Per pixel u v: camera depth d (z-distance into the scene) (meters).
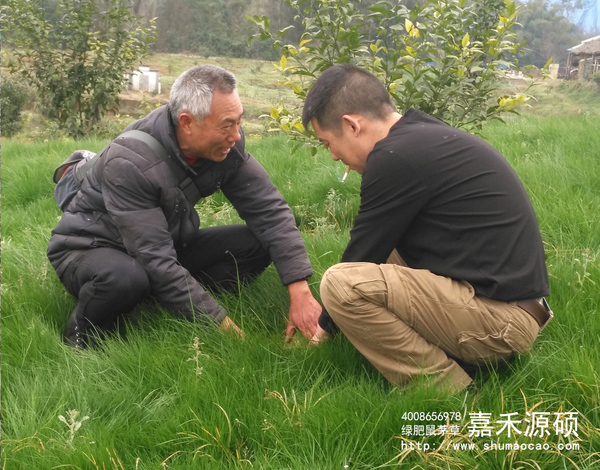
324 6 3.74
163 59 32.88
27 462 2.23
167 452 2.27
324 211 4.67
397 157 2.35
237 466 2.14
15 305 3.24
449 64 3.82
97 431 2.33
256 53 35.50
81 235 3.12
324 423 2.25
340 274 2.40
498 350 2.41
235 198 3.20
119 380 2.67
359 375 2.64
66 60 12.66
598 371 2.38
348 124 2.51
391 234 2.46
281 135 7.63
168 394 2.54
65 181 3.28
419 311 2.37
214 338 2.86
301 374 2.62
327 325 2.75
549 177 4.67
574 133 6.24
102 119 13.74
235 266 3.48
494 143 6.24
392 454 2.16
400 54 3.88
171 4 35.81
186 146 2.88
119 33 12.45
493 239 2.35
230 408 2.35
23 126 19.11
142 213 2.89
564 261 3.39
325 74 2.54
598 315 2.79
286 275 3.05
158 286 2.95
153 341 2.93
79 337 3.08
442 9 3.82
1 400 2.55
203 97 2.69
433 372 2.43
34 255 3.98
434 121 2.51
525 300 2.38
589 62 31.55
